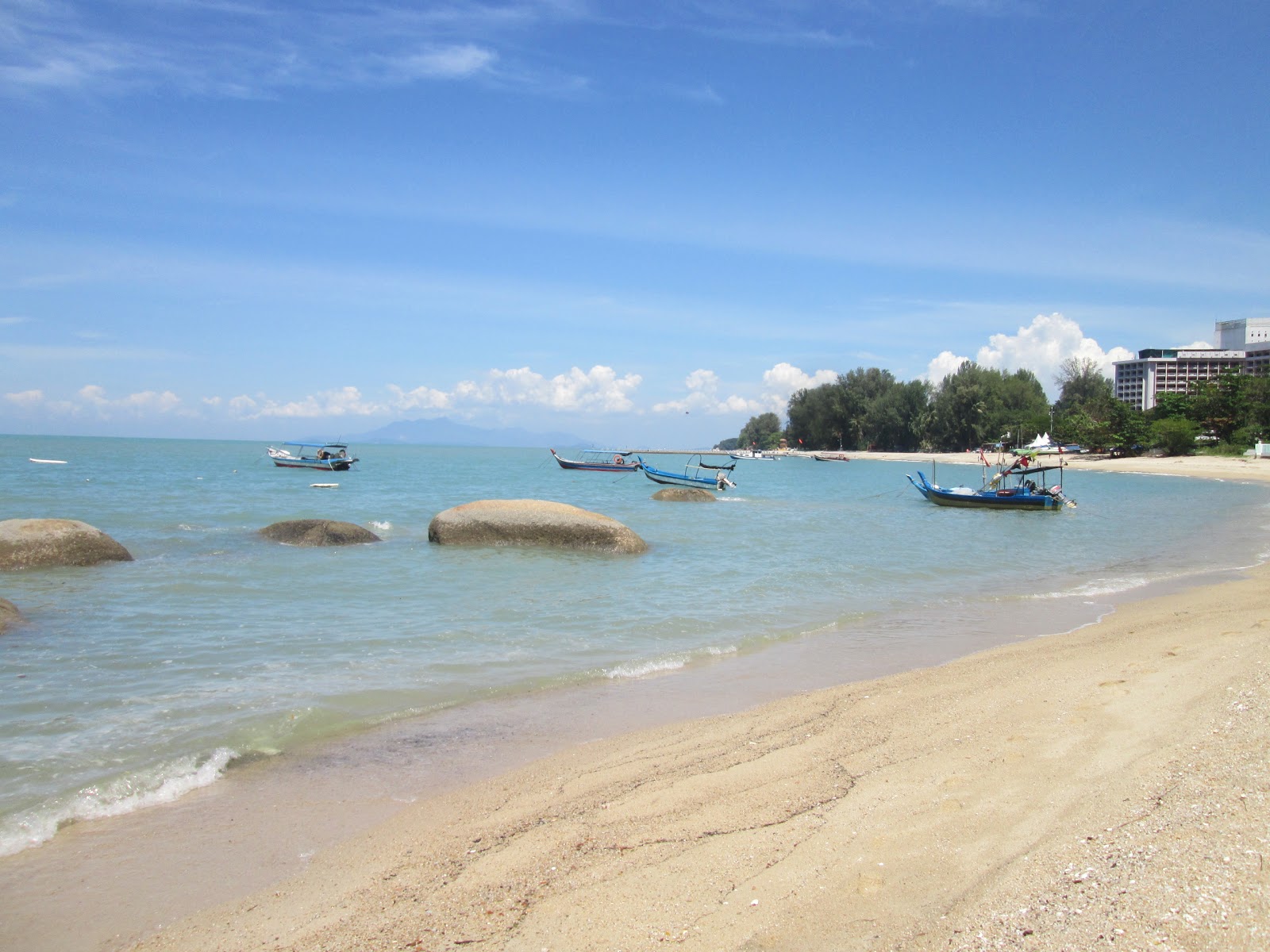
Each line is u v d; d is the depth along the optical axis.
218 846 5.59
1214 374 154.12
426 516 30.39
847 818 5.50
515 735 7.80
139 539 21.69
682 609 13.94
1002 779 5.94
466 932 4.39
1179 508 39.31
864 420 137.62
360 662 10.26
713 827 5.52
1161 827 4.70
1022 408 120.25
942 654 11.16
